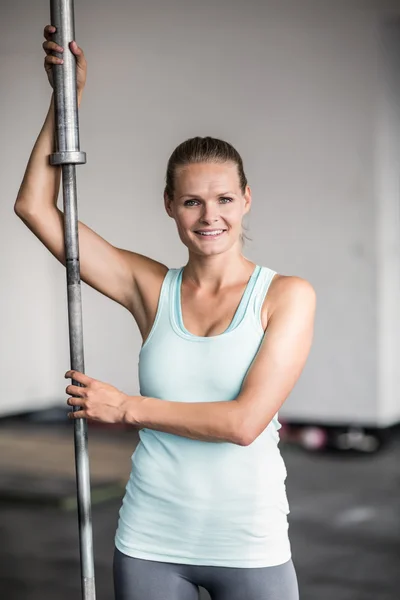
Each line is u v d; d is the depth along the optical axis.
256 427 1.84
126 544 1.92
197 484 1.88
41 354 8.28
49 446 6.95
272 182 7.29
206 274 1.95
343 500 5.29
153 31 7.64
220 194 1.89
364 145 6.95
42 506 5.14
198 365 1.89
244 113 7.36
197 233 1.91
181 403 1.85
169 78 7.61
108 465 6.17
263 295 1.92
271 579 1.88
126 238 7.87
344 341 7.11
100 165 7.94
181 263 7.68
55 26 1.98
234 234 1.92
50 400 8.35
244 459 1.89
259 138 7.32
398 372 7.27
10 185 8.06
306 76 7.11
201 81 7.50
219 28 7.38
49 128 2.04
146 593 1.91
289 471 6.12
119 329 7.91
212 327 1.93
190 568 1.90
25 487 5.56
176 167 1.92
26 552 4.32
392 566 4.05
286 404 7.32
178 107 7.60
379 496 5.38
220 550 1.88
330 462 6.43
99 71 7.87
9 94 8.00
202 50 7.46
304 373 7.25
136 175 7.80
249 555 1.88
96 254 2.06
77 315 2.00
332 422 7.16
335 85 7.02
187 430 1.84
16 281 8.16
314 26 7.05
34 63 7.90
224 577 1.88
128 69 7.75
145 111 7.73
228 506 1.87
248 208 2.01
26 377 8.23
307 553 4.26
